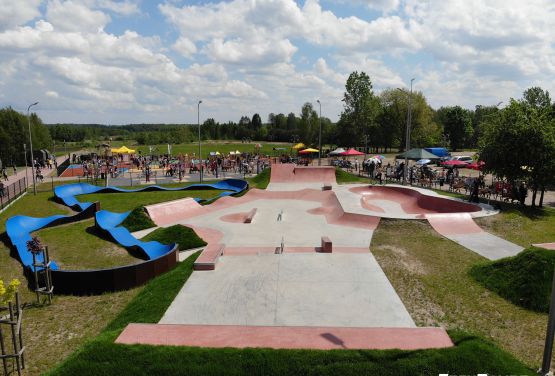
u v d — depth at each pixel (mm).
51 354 8375
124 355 7176
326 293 10781
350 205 21266
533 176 20672
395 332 8195
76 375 6793
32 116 76250
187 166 47750
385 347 7543
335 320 9320
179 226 17047
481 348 7230
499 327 9102
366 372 6637
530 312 9766
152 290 11227
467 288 11148
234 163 48031
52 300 11078
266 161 50125
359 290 10977
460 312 9797
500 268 11484
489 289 10984
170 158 56219
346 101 66000
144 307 10023
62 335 9164
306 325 9062
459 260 13469
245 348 7332
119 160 60844
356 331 8289
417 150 38406
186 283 11461
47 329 9453
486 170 22297
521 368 6844
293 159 49844
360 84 64375
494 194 26219
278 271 12383
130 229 18859
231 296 10586
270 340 7914
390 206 23797
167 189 31531
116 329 8805
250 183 32531
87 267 13711
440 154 53219
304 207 23453
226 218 20734
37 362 8078
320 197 25938
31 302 10961
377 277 11906
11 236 17000
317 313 9648
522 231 16859
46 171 50125
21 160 62250
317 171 33781
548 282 10305
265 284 11375
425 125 71188
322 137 84188
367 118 65438
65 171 43156
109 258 14586
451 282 11586
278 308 9906
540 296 10039
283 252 14266
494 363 6809
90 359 7117
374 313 9680
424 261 13414
